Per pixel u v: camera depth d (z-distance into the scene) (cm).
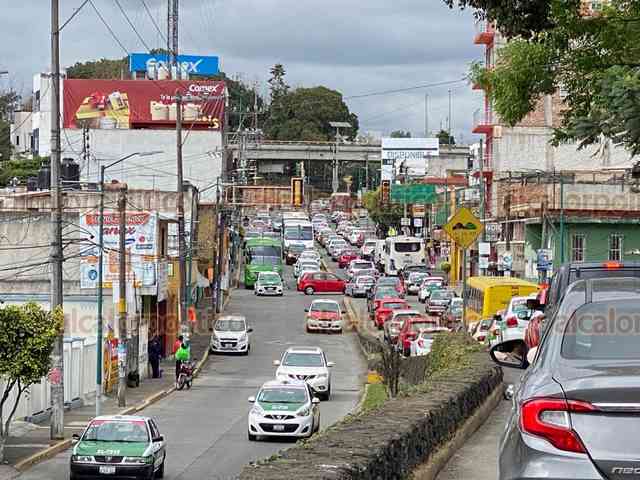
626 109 1736
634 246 6019
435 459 1426
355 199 19238
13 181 8594
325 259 12262
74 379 3903
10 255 5047
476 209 8412
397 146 16738
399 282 7362
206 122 9019
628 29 2033
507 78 2184
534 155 7781
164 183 8769
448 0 1845
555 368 670
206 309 6950
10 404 3316
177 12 6153
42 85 11675
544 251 5481
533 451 631
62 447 3061
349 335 6500
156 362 4909
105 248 4203
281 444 2955
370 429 1195
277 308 7762
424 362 3050
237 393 4372
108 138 8719
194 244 6756
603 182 6072
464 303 3081
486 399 2086
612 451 616
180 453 2798
